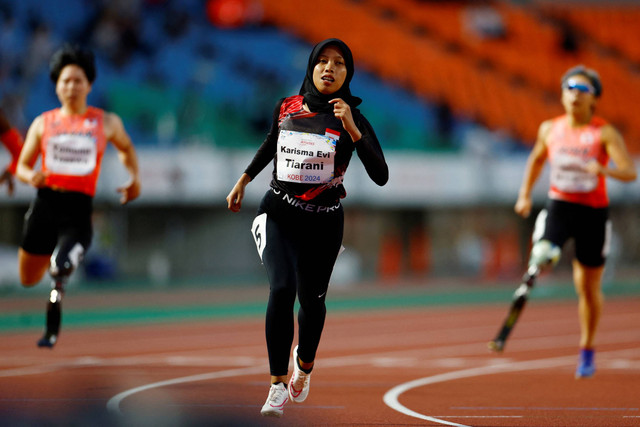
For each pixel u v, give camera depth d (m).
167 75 101.38
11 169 24.91
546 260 24.11
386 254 104.25
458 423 17.59
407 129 108.94
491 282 96.44
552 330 47.78
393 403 20.66
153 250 97.62
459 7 122.88
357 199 99.31
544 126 25.78
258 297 72.62
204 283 91.56
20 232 91.12
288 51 108.00
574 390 23.30
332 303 68.12
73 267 21.64
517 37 122.50
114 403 19.97
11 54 96.00
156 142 97.56
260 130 102.38
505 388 23.77
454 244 113.06
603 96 120.31
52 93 96.00
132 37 102.00
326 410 19.44
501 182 104.19
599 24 127.50
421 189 101.50
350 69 16.56
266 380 25.11
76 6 101.00
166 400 20.61
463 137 109.56
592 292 25.33
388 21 117.94
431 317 57.47
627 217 118.88
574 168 24.66
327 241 16.73
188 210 99.12
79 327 48.94
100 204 90.25
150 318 54.59
